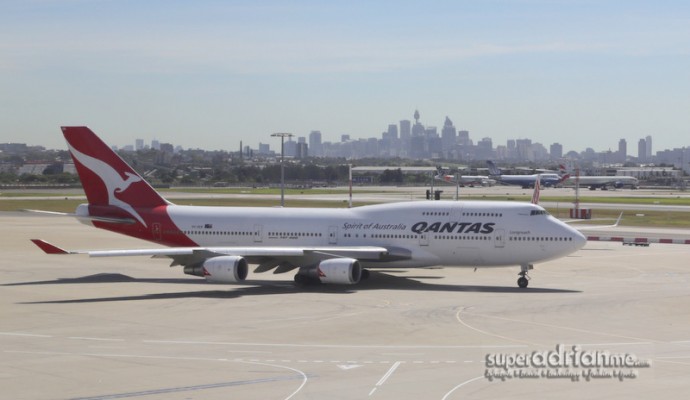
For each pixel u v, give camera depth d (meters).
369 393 31.36
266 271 65.19
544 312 50.69
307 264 62.25
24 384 32.75
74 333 43.66
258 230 68.12
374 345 40.66
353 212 67.25
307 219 67.50
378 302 54.47
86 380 33.38
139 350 39.25
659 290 60.75
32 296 57.12
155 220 70.50
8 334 43.38
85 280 65.94
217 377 33.84
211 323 46.66
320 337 42.66
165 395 31.09
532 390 32.03
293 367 35.69
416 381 33.28
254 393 31.36
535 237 61.12
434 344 40.97
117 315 49.31
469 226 62.78
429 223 64.00
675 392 31.80
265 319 48.00
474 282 65.19
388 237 64.69
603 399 30.84
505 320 47.88
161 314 49.69
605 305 53.50
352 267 59.91
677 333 44.19
